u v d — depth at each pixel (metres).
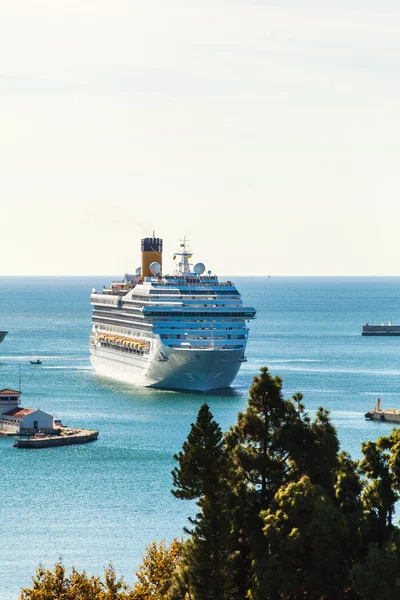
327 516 175.75
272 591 174.12
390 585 169.62
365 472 191.88
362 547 180.38
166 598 180.38
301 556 178.25
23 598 192.88
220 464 183.75
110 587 194.50
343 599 176.12
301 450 189.50
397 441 191.25
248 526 184.50
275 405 194.38
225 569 177.25
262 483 191.88
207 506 177.88
